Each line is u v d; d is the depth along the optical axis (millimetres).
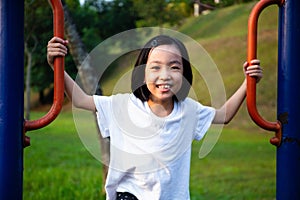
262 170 7828
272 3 2576
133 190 2545
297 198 2568
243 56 9797
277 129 2590
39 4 5531
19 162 2400
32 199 6359
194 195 6648
